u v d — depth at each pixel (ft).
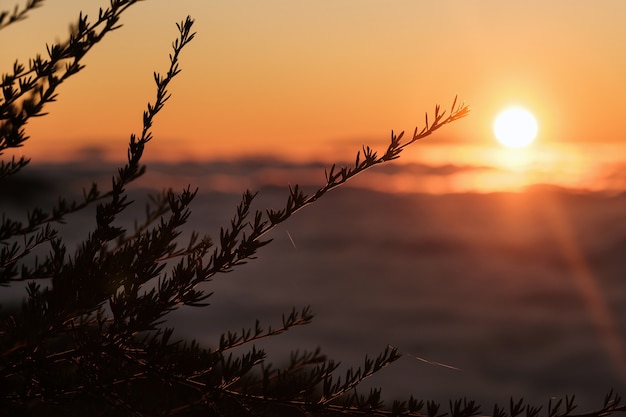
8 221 8.80
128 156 9.55
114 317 8.55
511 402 8.60
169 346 8.71
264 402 8.80
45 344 8.35
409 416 8.80
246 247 9.39
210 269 9.24
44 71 8.96
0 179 8.96
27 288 8.56
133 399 8.18
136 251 9.00
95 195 9.37
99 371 8.36
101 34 9.14
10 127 8.66
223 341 9.63
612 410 8.45
